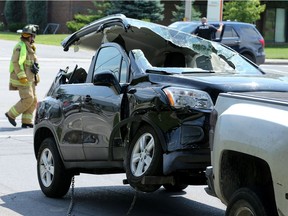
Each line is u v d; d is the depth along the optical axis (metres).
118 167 10.88
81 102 11.58
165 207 11.84
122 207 11.81
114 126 10.74
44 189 12.61
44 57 44.94
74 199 12.44
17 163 15.66
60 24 76.00
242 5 61.06
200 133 9.50
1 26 80.62
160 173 9.70
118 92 10.78
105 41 12.23
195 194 12.97
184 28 35.19
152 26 11.81
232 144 7.74
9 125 21.81
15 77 21.09
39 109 12.97
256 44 37.88
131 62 10.98
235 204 7.84
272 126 7.20
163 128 9.62
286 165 6.91
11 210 11.51
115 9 65.50
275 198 7.10
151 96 9.84
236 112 7.86
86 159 11.61
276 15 75.38
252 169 8.07
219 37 36.69
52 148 12.41
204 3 73.38
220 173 8.12
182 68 11.20
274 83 10.17
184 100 9.55
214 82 9.84
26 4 77.31
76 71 12.89
